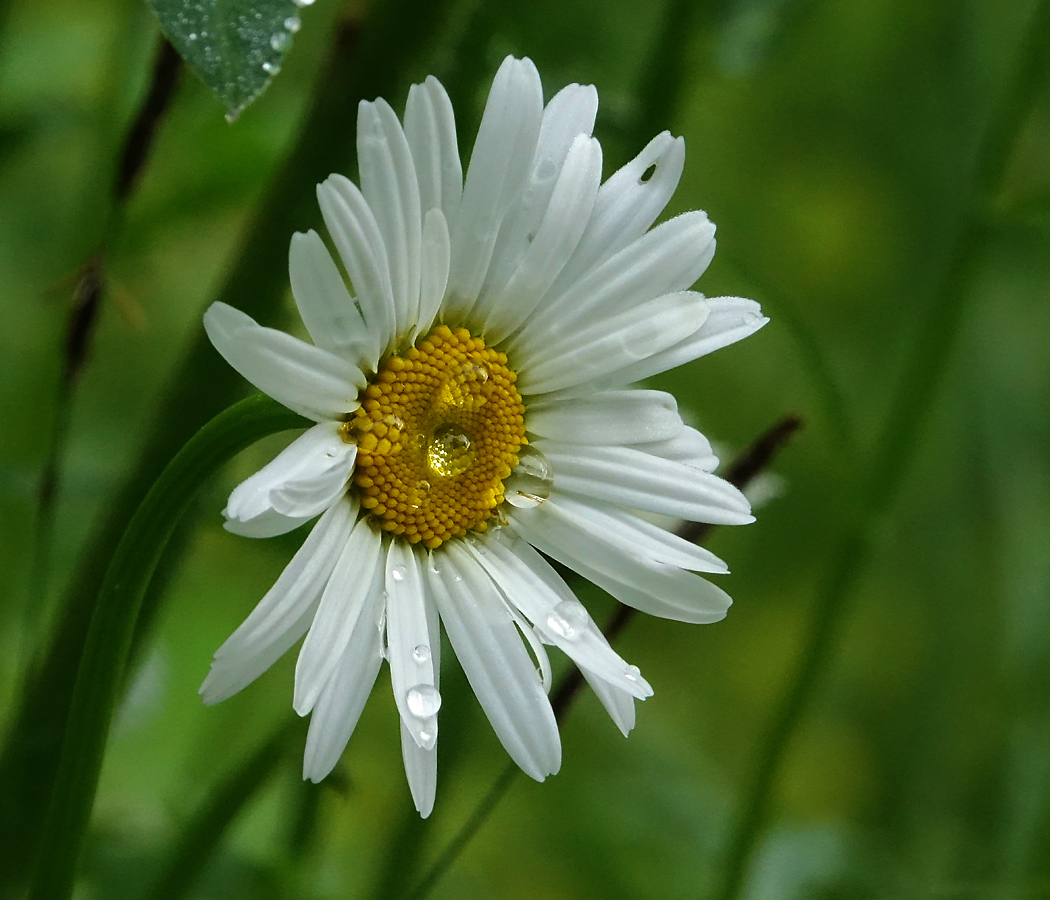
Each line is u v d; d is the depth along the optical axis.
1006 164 0.42
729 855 0.42
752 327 0.36
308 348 0.35
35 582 0.38
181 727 0.44
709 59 0.41
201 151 0.41
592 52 0.43
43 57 0.43
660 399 0.36
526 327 0.36
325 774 0.35
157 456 0.38
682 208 0.52
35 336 0.45
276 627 0.35
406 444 0.36
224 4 0.34
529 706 0.36
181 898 0.38
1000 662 0.55
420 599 0.36
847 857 0.44
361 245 0.35
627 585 0.36
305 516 0.35
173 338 0.52
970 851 0.51
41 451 0.44
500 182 0.36
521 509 0.36
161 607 0.39
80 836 0.35
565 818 0.48
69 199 0.45
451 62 0.38
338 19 0.38
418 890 0.38
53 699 0.38
